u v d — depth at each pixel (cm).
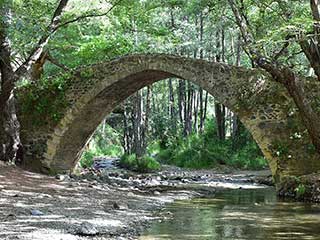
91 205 1181
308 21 1178
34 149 1842
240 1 1644
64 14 1855
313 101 1477
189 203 1356
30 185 1423
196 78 1644
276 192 1541
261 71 1561
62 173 1875
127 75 1753
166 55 1686
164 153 3353
